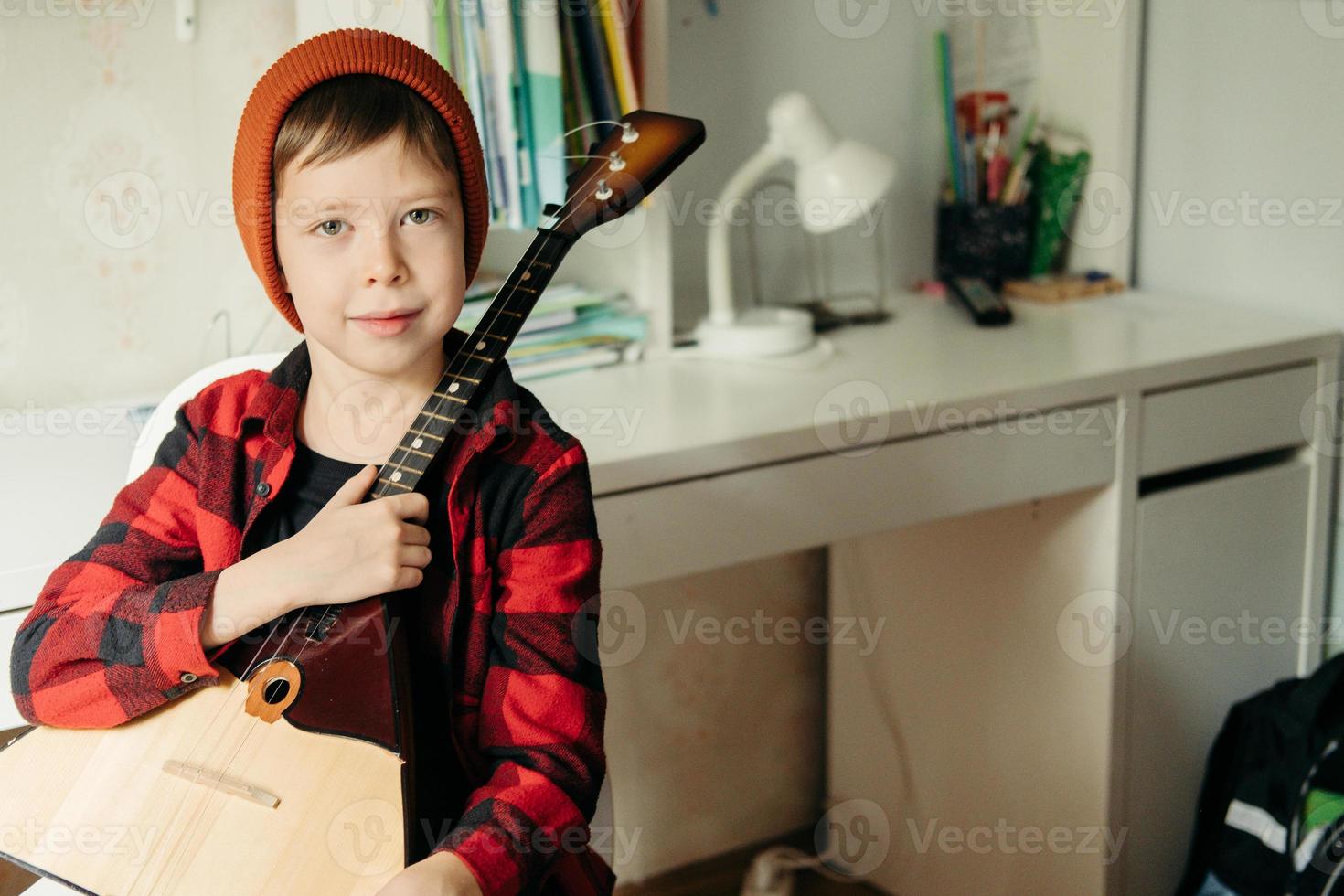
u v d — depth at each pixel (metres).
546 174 1.40
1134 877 1.65
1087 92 1.91
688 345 1.65
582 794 0.83
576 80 1.44
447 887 0.75
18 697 0.87
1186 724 1.65
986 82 1.95
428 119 0.84
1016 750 1.70
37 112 1.36
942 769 1.82
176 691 0.84
